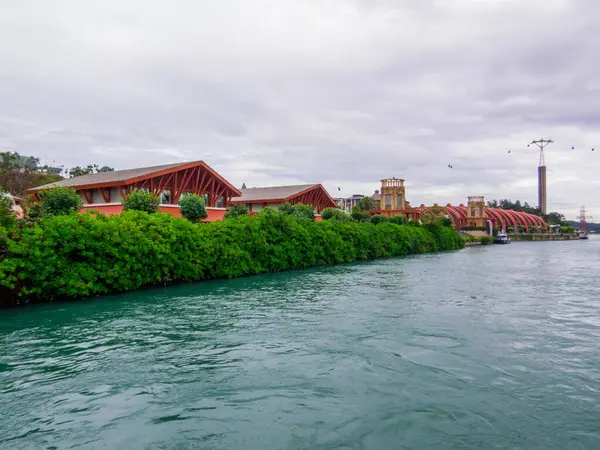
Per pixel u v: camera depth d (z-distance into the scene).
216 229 25.31
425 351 10.27
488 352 10.19
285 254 29.75
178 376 8.64
